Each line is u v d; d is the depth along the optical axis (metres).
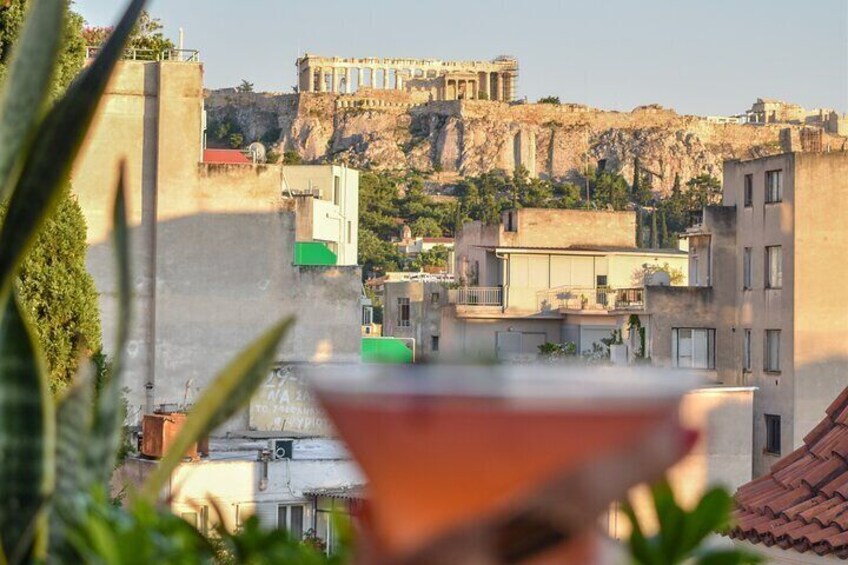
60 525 2.99
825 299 65.81
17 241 2.98
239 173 52.19
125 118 51.59
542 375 2.00
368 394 1.91
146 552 2.69
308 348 52.28
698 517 2.63
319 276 52.41
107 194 50.91
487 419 1.87
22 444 3.04
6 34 29.42
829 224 66.00
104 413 3.10
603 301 91.81
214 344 51.69
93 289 31.70
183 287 51.59
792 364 65.56
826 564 19.06
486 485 1.87
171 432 33.03
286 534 3.38
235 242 52.16
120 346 3.00
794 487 21.38
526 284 93.31
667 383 1.93
